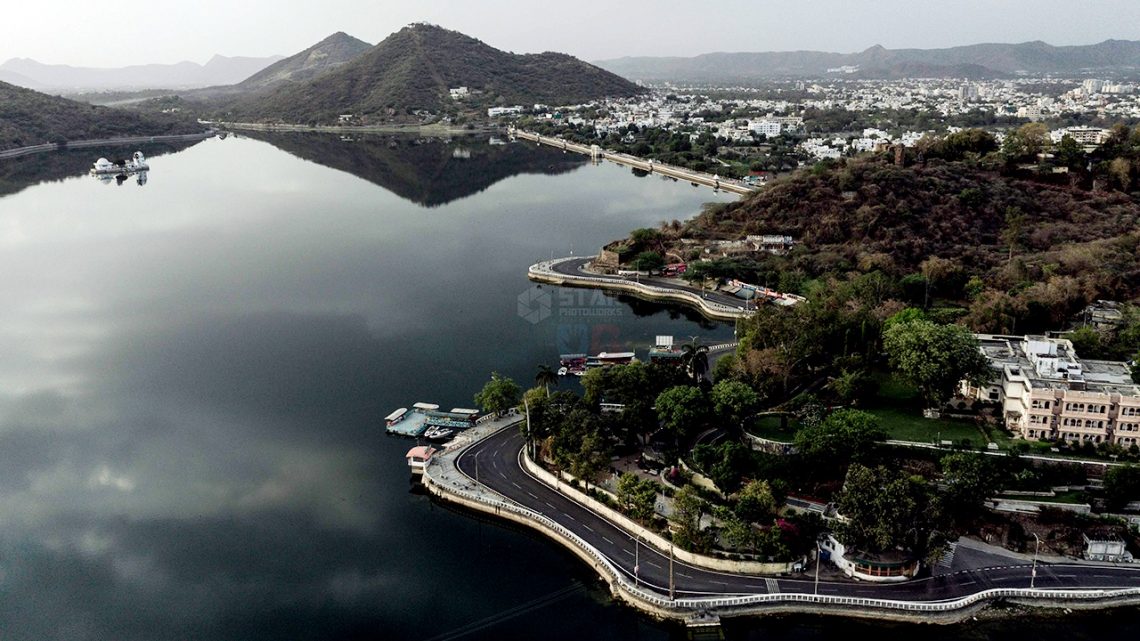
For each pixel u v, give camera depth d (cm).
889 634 19838
